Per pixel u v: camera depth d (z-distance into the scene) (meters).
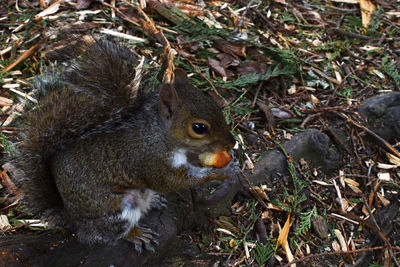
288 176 0.84
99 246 0.73
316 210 0.83
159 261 0.75
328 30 1.00
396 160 0.88
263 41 0.95
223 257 0.78
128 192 0.74
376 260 0.82
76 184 0.72
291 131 0.87
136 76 0.73
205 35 0.90
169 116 0.72
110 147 0.72
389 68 0.95
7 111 0.83
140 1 0.93
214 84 0.88
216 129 0.72
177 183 0.74
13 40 0.88
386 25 1.03
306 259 0.79
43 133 0.72
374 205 0.84
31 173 0.73
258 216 0.81
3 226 0.76
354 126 0.89
